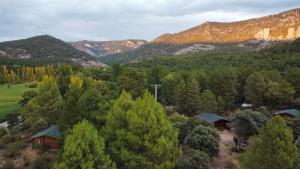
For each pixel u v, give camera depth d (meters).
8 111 105.06
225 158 53.25
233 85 95.25
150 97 41.59
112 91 92.69
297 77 97.25
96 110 47.84
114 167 36.47
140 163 38.09
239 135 59.22
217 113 85.69
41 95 72.44
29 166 48.22
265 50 192.88
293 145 34.28
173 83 98.06
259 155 34.25
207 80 99.56
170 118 65.50
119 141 39.59
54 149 54.16
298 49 170.38
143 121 39.19
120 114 41.75
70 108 47.50
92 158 34.91
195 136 52.12
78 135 35.12
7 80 181.38
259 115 62.41
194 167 44.19
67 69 176.50
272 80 99.31
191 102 83.88
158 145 38.25
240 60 175.75
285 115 78.94
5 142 61.47
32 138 55.97
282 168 33.09
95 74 156.12
